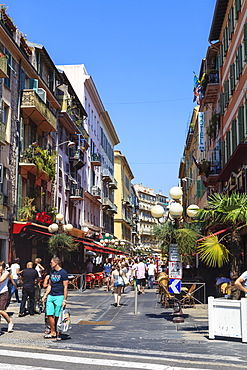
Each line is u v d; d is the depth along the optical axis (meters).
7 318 11.42
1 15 25.34
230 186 23.28
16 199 26.41
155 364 7.75
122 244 50.75
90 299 21.59
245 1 21.45
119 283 18.86
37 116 29.30
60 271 10.55
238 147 18.75
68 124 38.66
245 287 10.02
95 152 54.78
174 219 14.24
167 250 14.16
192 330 12.07
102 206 59.31
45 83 31.92
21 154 27.44
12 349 9.05
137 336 10.99
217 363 7.87
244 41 21.12
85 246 31.67
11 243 25.34
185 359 8.22
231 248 11.98
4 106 25.28
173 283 13.74
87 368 7.41
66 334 11.20
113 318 14.99
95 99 53.91
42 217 29.22
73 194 41.53
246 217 11.28
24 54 27.50
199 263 23.38
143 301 20.92
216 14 27.77
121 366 7.57
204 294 17.94
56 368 7.38
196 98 37.75
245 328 9.92
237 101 23.36
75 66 47.88
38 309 15.50
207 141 36.88
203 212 12.40
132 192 110.31
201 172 30.25
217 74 31.09
